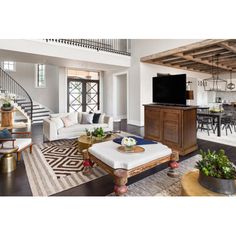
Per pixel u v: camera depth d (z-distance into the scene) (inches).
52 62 251.6
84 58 241.1
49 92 379.6
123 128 263.9
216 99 418.9
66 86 320.2
